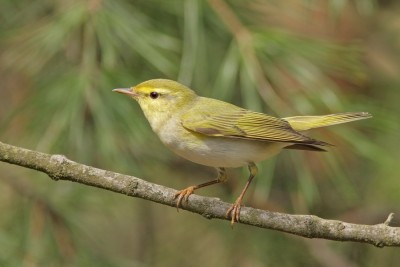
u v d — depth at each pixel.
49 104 9.66
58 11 10.52
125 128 9.76
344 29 11.71
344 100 10.23
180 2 10.41
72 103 9.49
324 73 10.58
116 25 9.87
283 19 11.01
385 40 12.54
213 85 10.64
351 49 10.36
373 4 11.70
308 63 9.95
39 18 10.86
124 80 9.88
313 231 7.87
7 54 10.67
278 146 9.16
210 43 10.61
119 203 12.32
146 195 8.05
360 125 10.38
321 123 9.27
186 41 9.86
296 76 9.82
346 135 10.12
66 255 10.65
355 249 12.09
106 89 9.70
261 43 9.80
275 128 8.99
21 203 10.81
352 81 10.98
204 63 10.10
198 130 9.09
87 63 9.80
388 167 11.18
